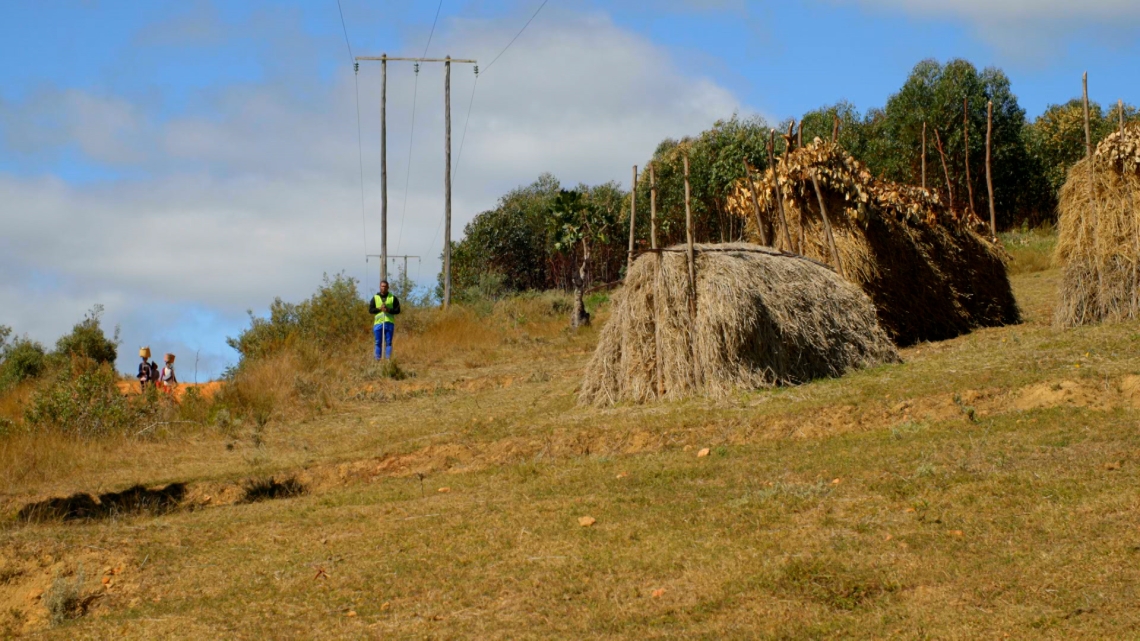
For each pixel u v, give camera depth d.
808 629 5.95
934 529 7.23
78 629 7.39
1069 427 9.40
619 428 11.95
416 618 6.86
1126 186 14.16
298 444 13.95
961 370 12.23
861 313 14.15
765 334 13.25
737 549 7.35
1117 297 14.09
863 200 16.52
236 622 7.13
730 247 14.29
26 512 10.82
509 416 14.16
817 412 11.34
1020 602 5.89
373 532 8.95
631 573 7.20
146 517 10.65
